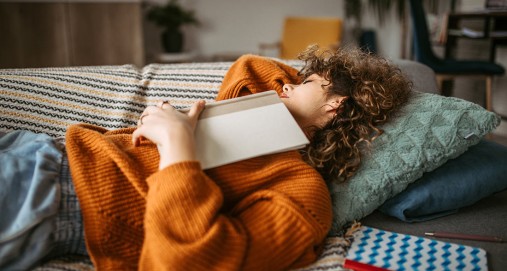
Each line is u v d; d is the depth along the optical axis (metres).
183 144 0.72
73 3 3.31
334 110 0.93
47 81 1.14
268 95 0.89
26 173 0.80
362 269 0.74
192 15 4.12
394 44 4.95
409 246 0.83
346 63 0.96
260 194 0.76
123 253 0.75
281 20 4.53
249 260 0.67
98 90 1.16
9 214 0.74
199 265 0.63
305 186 0.78
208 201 0.68
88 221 0.75
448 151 0.95
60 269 0.75
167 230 0.65
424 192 0.94
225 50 4.45
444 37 3.33
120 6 3.45
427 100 1.02
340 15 4.70
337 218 0.90
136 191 0.78
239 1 4.35
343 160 0.92
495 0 3.70
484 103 3.34
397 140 0.95
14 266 0.72
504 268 0.77
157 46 4.17
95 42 3.44
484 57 3.82
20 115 1.10
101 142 0.83
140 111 1.16
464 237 0.87
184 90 1.20
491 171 0.98
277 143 0.80
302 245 0.71
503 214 0.97
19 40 3.20
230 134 0.80
